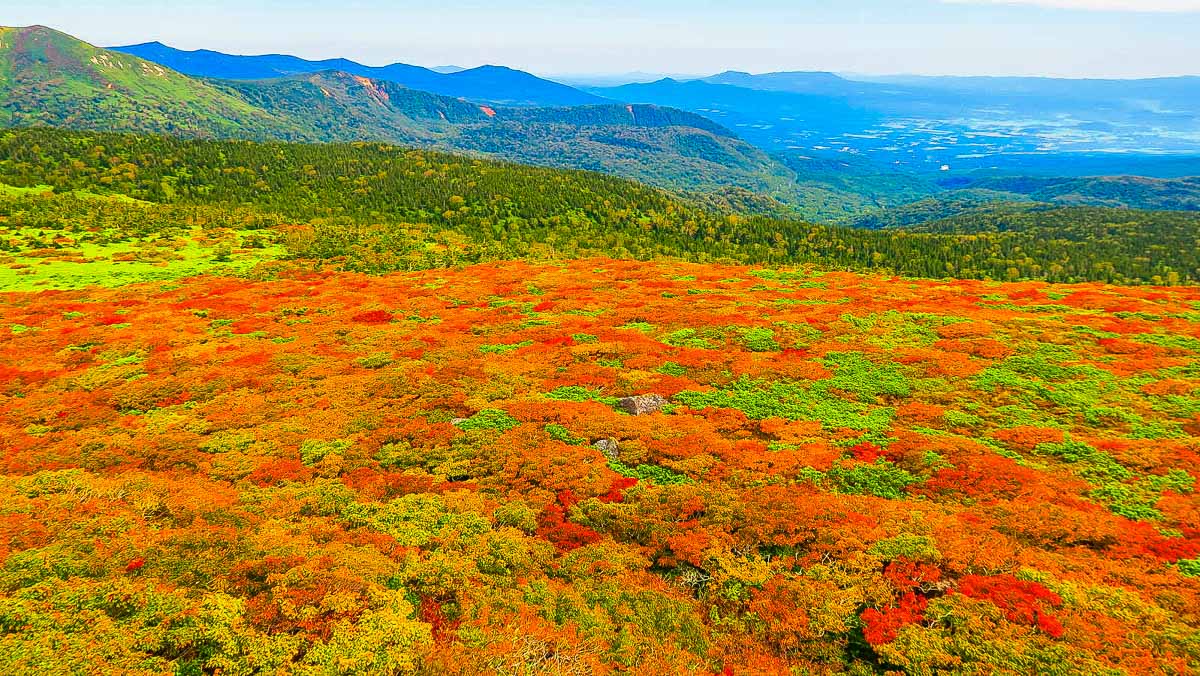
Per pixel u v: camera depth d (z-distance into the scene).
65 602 18.17
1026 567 20.38
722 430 33.41
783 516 24.09
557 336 52.16
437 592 20.41
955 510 24.34
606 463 29.81
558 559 22.78
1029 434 30.53
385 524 24.31
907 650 17.34
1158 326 48.56
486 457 30.59
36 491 26.53
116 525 23.17
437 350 49.09
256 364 46.88
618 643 18.55
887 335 48.81
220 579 19.78
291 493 26.94
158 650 17.05
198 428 34.94
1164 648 16.64
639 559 22.61
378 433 33.59
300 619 18.17
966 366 40.38
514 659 17.39
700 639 18.77
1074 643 17.02
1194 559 20.50
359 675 16.42
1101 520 22.84
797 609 19.39
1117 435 30.69
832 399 37.12
